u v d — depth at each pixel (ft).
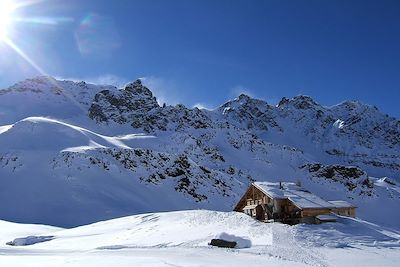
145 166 462.60
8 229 196.75
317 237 121.49
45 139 484.74
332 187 625.41
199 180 482.28
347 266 81.41
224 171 596.29
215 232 133.49
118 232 164.86
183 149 642.22
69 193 358.43
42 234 188.55
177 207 401.29
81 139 506.07
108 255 81.66
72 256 81.00
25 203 337.93
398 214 553.64
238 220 148.77
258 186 166.30
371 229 136.67
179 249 96.94
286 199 155.84
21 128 505.25
